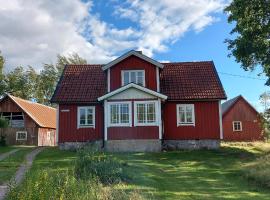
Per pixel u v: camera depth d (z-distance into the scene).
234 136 53.47
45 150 30.62
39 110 52.78
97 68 35.03
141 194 13.66
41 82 79.25
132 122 29.17
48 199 8.92
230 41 31.42
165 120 31.03
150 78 31.02
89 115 31.50
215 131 30.69
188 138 30.69
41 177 9.78
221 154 27.72
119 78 31.11
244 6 29.77
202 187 16.94
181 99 30.70
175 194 14.98
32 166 21.48
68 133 31.28
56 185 9.88
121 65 31.28
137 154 26.91
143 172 19.48
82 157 18.06
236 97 55.16
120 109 29.41
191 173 20.73
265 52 29.38
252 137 53.34
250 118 53.81
